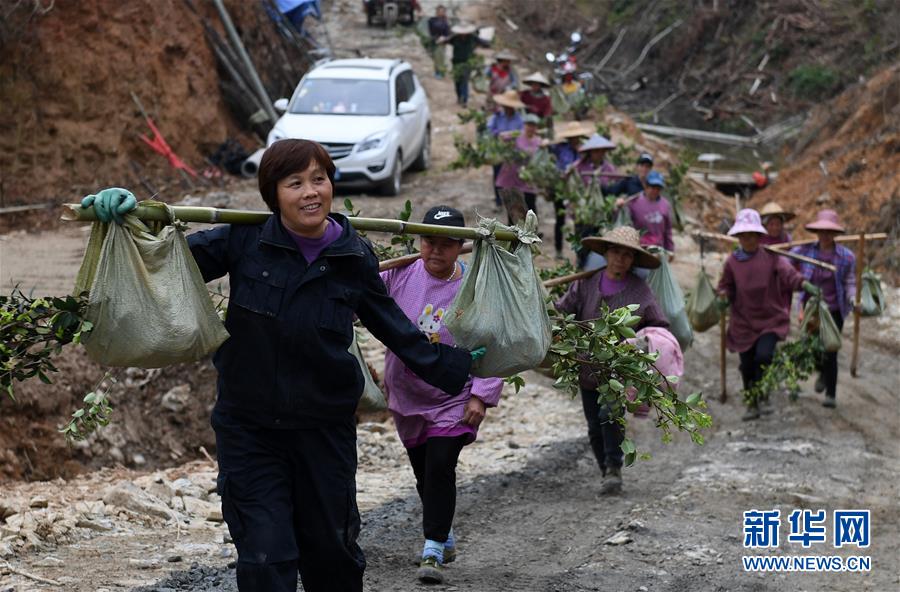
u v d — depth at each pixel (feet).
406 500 25.46
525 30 148.56
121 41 62.28
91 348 12.45
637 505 25.05
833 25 122.31
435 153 74.74
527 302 15.31
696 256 58.90
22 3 58.03
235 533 12.79
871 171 68.49
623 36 144.87
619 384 16.28
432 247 18.45
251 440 12.91
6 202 55.67
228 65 69.97
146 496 24.50
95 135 60.03
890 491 27.37
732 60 127.75
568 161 48.57
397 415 19.08
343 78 62.18
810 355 34.53
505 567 20.42
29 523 21.80
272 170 12.58
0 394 31.94
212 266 12.91
